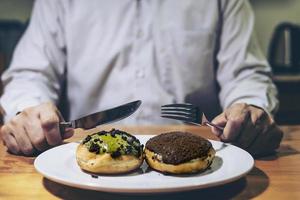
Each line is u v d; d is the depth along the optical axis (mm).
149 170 394
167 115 499
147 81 838
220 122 496
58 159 421
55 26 881
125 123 819
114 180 365
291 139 562
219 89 887
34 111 511
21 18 1521
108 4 867
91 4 868
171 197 362
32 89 744
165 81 854
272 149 499
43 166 395
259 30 1573
